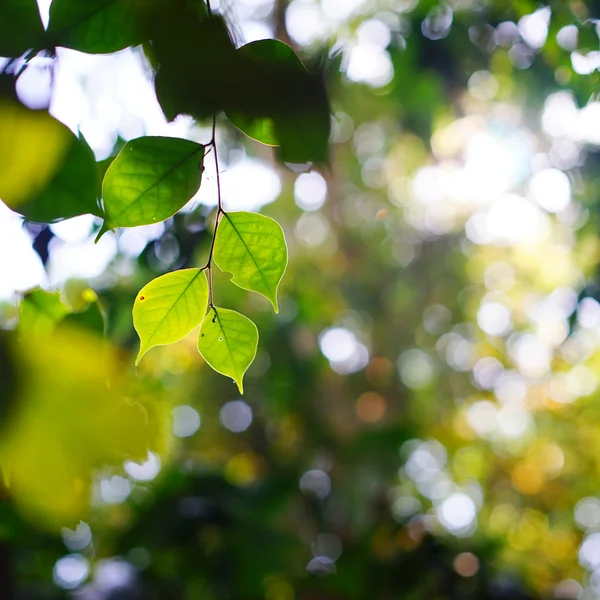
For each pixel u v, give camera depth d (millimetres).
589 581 2297
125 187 510
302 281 1970
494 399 2486
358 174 2021
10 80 432
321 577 1572
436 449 2447
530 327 2420
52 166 429
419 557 1559
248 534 1338
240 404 1955
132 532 1293
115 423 380
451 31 1045
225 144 812
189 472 1381
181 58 457
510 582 1559
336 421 2178
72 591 1230
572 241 1686
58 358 378
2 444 372
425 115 1383
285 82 465
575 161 1400
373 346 2361
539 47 854
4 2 458
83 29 465
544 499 2428
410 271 2354
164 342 554
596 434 2385
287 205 1942
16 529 783
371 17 999
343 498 1793
